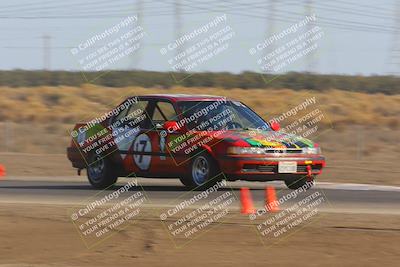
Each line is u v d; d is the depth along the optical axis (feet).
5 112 344.28
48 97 395.14
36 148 237.45
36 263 71.31
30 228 86.02
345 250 74.54
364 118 324.19
